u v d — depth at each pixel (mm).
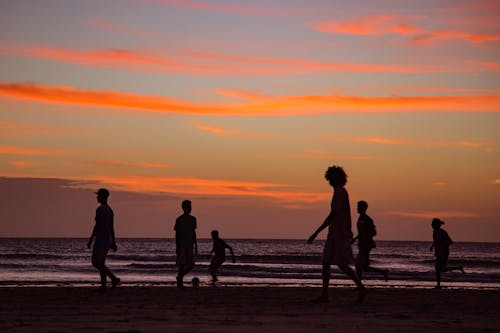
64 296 18094
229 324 11234
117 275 36656
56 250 126750
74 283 26656
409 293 21047
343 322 11711
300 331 10242
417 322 11930
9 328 10461
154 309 14352
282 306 15234
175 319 12133
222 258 29781
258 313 13406
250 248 180875
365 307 15180
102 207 19766
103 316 12727
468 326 11398
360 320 12117
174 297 18094
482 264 72312
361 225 22609
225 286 25344
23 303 15867
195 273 40062
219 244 29672
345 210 15734
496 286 29750
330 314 13273
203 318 12328
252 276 36875
